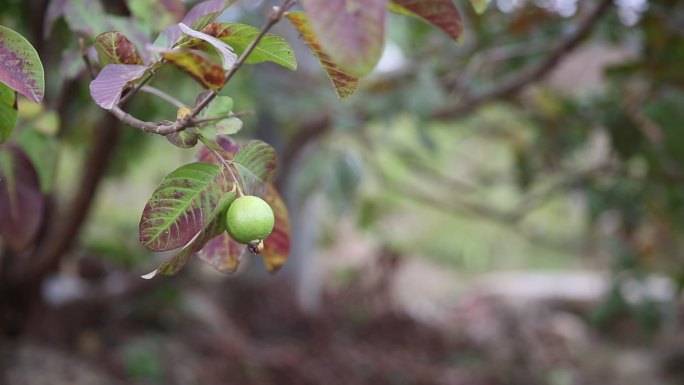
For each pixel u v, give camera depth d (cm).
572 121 296
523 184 349
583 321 611
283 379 398
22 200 129
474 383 462
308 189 257
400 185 419
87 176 243
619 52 350
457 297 673
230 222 75
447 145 575
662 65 217
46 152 146
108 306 372
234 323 465
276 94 274
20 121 142
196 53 69
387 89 278
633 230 302
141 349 346
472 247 802
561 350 543
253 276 518
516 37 265
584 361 527
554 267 804
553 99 297
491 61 273
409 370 452
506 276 765
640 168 312
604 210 290
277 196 102
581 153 346
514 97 291
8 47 80
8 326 312
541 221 793
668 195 270
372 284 578
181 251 73
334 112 274
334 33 54
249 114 75
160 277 363
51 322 331
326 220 570
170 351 364
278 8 69
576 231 794
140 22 128
